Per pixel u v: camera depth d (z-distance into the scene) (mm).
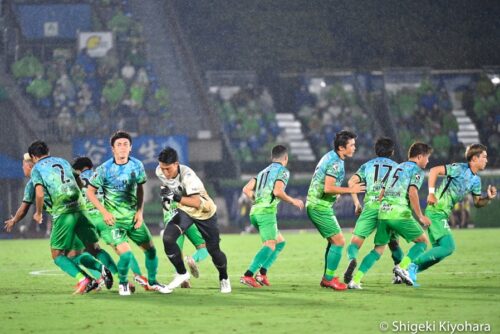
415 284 44156
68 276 54969
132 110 158625
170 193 40062
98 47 166000
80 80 161000
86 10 168125
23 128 142875
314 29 191125
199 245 47781
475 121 177125
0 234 131750
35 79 158625
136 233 41031
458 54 193250
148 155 142750
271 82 184000
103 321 31156
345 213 143000
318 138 171625
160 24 179625
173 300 38031
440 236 44188
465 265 59438
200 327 29219
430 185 43906
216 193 145375
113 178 40094
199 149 148500
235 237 119500
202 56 187000
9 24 163875
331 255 43406
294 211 141875
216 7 187875
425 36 193625
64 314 33344
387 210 43531
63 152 141375
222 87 177000
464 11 193625
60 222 41219
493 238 99375
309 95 180250
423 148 43906
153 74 167875
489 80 182375
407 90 177875
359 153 168250
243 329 28562
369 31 192125
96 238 42531
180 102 166625
